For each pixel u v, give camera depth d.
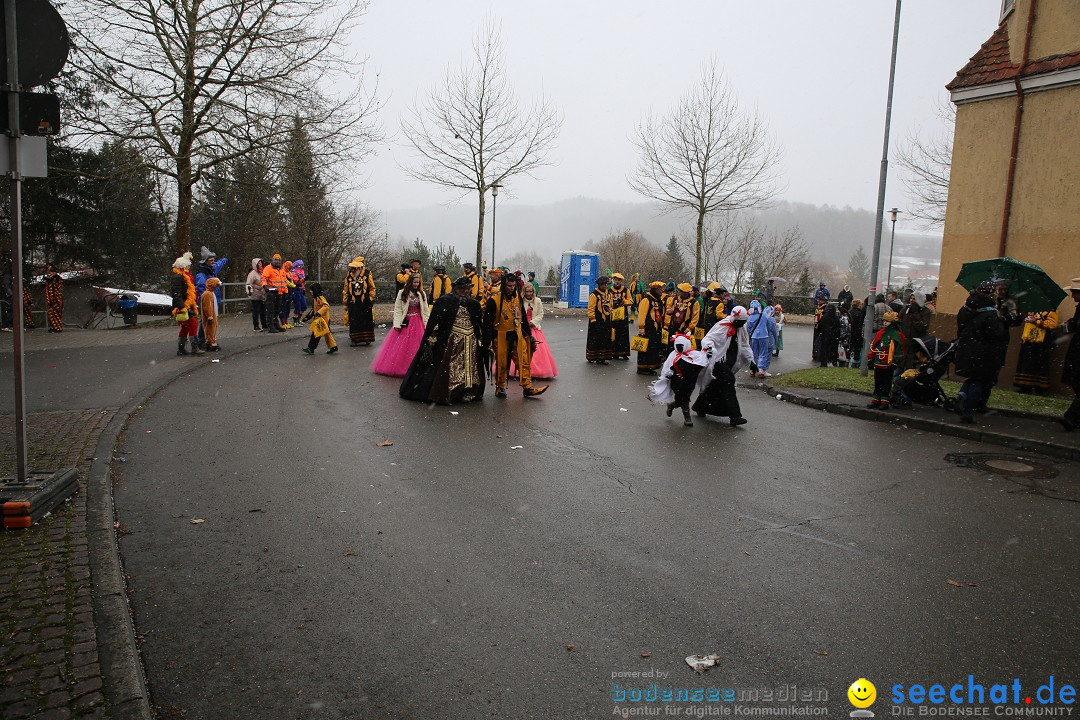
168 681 3.44
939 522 5.85
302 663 3.62
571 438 8.49
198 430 8.30
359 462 7.18
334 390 11.14
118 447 7.46
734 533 5.51
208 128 22.67
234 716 3.19
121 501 5.88
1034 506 6.30
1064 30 11.63
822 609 4.29
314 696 3.34
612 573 4.73
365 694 3.37
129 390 10.34
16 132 5.09
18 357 5.33
